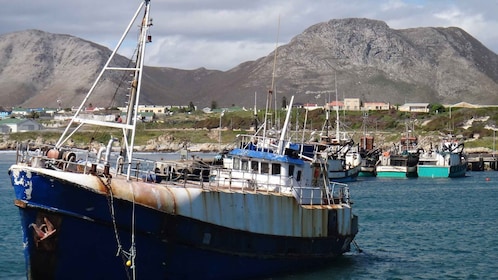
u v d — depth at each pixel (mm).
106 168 32219
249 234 36469
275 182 40500
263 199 37344
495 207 87812
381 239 59719
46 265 31812
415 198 100000
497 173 171000
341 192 45500
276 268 38844
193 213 33812
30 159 32562
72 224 31375
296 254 39875
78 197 31125
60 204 31078
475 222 72312
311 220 40562
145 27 35781
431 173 153500
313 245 41156
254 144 44844
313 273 41562
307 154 44156
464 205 90188
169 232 33250
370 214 78875
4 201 83250
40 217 31203
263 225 37250
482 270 46625
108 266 32562
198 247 34312
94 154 36625
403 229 66375
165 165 40406
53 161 32375
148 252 33031
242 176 40969
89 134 154875
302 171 41469
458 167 155750
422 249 54688
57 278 32062
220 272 35719
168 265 33781
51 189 30875
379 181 139250
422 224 70312
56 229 31266
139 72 35312
